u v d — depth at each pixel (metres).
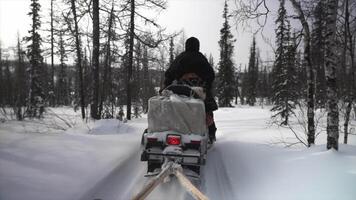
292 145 7.87
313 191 4.54
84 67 23.77
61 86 50.50
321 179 4.92
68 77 56.31
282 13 8.12
